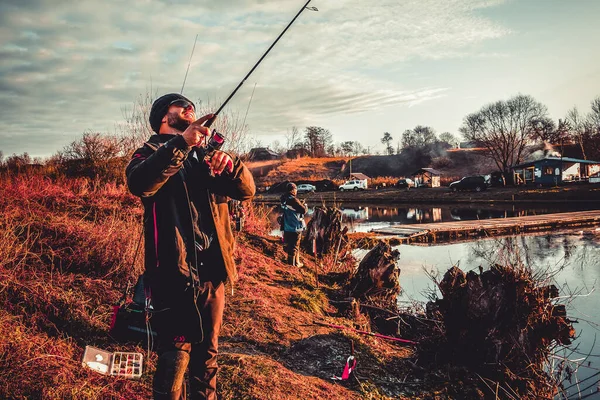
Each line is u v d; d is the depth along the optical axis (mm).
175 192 2176
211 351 2270
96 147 11500
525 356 4168
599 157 65938
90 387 2953
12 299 3756
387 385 3889
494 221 21547
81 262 4812
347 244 9688
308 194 60844
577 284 9086
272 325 4719
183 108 2371
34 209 6324
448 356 4348
